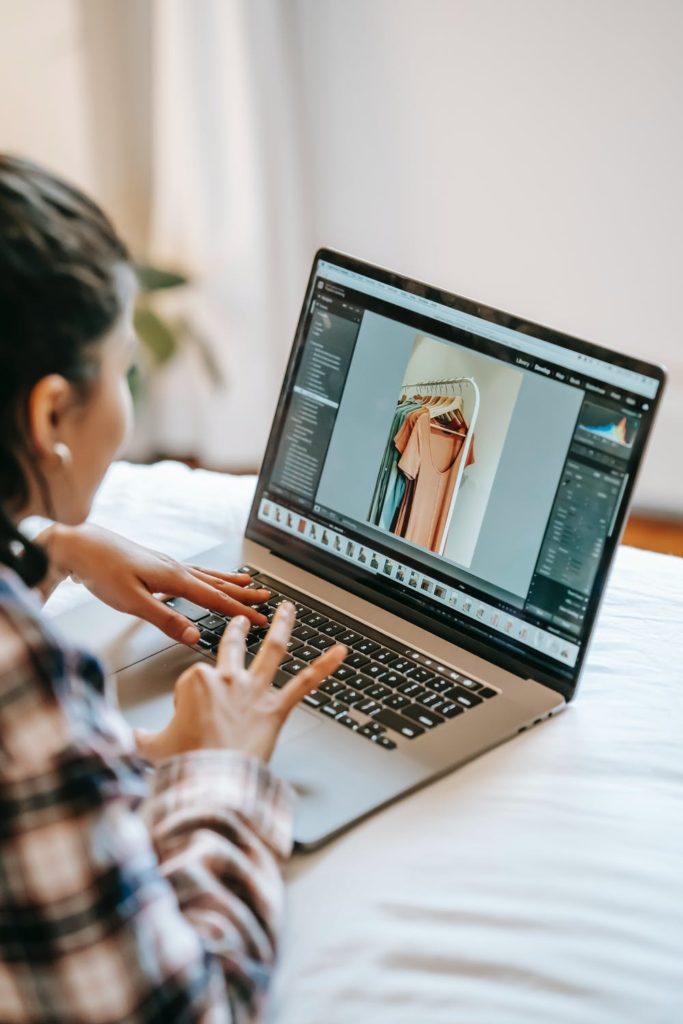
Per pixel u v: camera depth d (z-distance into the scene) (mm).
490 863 743
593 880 730
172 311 2621
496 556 997
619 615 1099
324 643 1005
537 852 754
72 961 547
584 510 945
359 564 1100
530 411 982
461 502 1025
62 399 636
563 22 2271
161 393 2723
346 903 711
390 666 974
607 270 2459
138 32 2441
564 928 690
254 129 2443
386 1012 636
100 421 677
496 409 1004
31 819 544
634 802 812
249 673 792
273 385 2701
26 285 596
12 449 633
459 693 937
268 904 655
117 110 2512
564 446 960
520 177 2443
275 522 1171
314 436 1144
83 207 646
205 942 605
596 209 2412
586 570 940
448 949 674
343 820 771
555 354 969
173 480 1387
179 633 987
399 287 1082
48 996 553
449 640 1022
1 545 642
